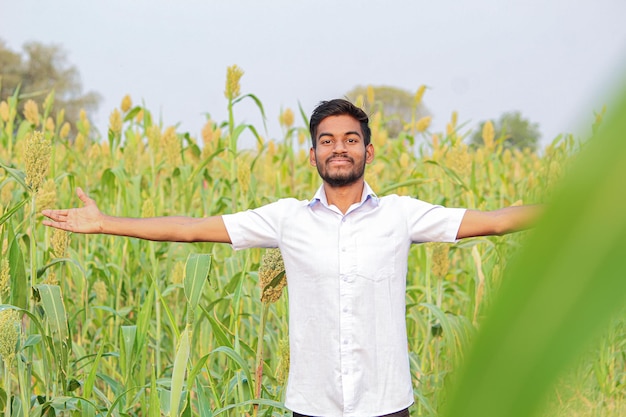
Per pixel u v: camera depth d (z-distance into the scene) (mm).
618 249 134
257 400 3115
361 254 2852
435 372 4242
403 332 2926
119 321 5008
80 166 7555
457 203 7730
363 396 2818
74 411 3641
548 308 138
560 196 139
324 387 2846
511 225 2951
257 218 3076
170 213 6457
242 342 3486
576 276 136
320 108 2900
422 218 2980
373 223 2900
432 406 4184
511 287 142
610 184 135
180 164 6273
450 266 7078
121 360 3641
